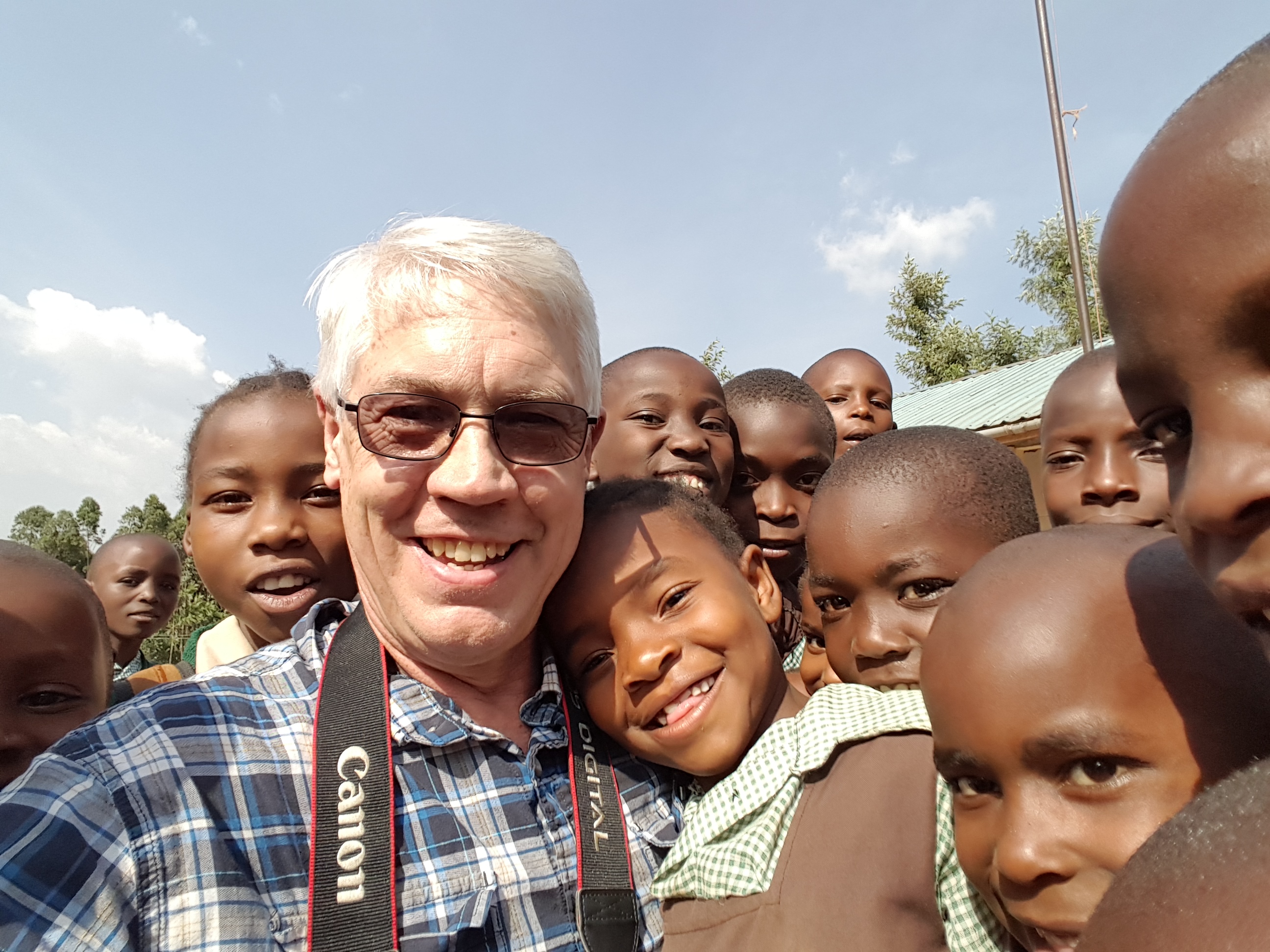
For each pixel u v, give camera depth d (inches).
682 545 19.7
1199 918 6.0
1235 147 8.1
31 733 18.6
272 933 14.0
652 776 19.7
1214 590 8.9
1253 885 5.9
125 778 13.8
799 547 35.3
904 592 20.3
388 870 14.9
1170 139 8.9
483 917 15.0
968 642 13.6
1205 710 12.1
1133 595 12.9
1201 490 8.4
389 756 16.0
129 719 14.7
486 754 17.1
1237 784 6.9
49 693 19.0
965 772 13.8
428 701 16.9
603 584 19.1
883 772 16.4
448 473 16.3
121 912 12.9
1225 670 12.2
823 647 24.5
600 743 19.5
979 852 13.6
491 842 16.2
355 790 15.4
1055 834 12.5
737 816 17.2
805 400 36.4
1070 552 13.9
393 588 17.1
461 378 16.3
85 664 19.7
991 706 13.1
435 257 16.6
